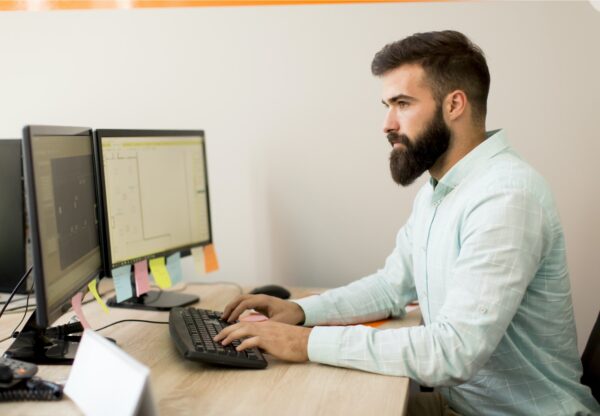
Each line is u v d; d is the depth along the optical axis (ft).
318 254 6.65
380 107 6.26
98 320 4.91
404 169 4.40
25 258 4.80
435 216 4.47
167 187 5.65
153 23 6.65
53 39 6.89
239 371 3.77
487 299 3.66
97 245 4.69
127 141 5.09
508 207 3.80
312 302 4.80
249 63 6.50
